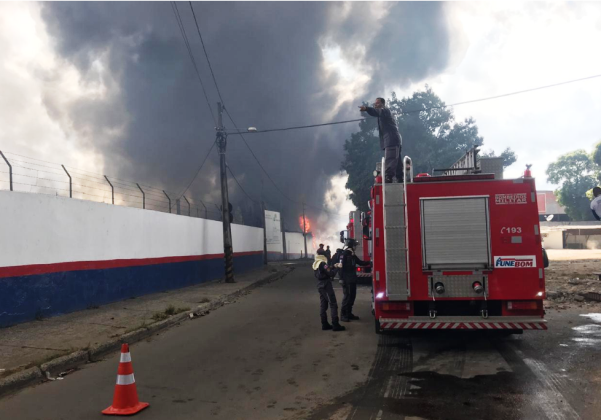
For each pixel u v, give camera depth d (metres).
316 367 6.62
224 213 21.33
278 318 11.16
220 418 4.70
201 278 21.11
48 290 10.70
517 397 5.07
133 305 12.79
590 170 61.03
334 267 9.60
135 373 6.48
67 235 11.41
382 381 5.86
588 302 12.10
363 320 10.65
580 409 4.65
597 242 48.69
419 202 7.18
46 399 5.39
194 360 7.20
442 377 5.95
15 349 7.43
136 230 15.02
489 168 8.46
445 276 7.03
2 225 9.42
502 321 6.94
